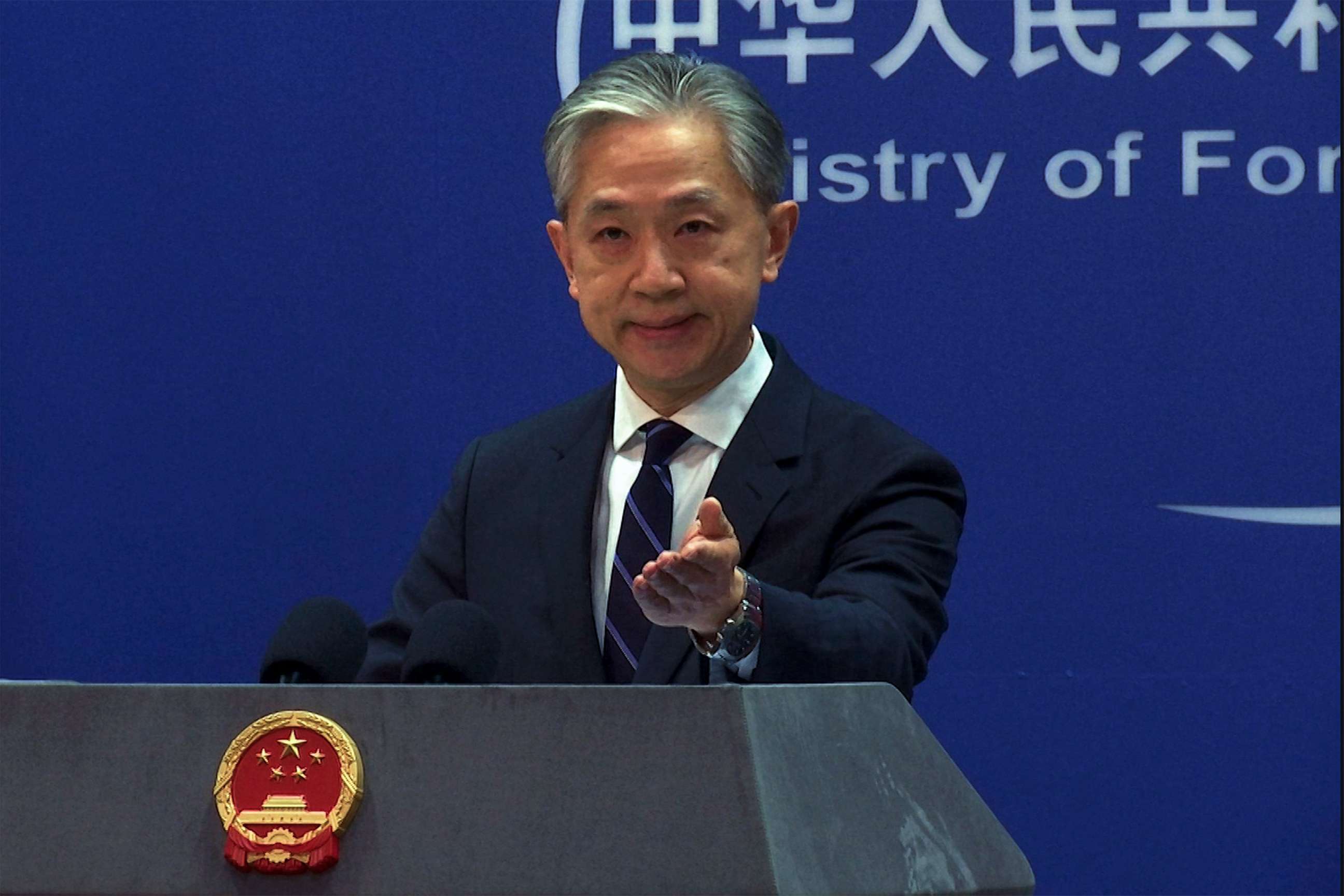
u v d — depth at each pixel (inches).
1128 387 474.9
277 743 161.0
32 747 165.8
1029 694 473.4
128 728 165.0
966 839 176.7
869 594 259.6
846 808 164.2
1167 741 470.3
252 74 490.3
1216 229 473.7
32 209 488.7
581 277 280.2
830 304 480.4
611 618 281.4
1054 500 475.2
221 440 487.2
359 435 487.8
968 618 475.2
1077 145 477.4
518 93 489.1
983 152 478.9
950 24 480.4
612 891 153.6
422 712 160.9
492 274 488.7
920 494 285.7
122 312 488.4
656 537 284.4
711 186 273.1
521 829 156.5
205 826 160.9
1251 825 467.2
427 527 316.5
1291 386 471.8
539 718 159.3
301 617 211.3
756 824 153.9
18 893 160.7
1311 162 472.7
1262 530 470.9
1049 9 478.3
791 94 482.3
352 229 489.4
